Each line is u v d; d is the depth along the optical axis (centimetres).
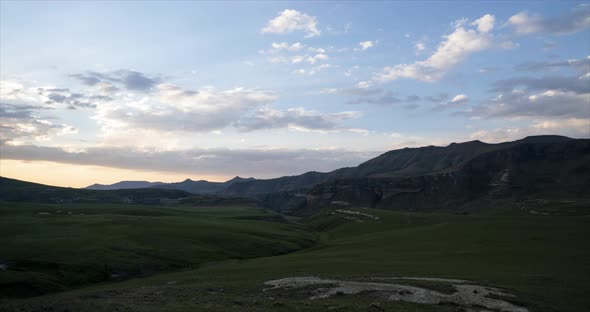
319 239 15162
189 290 4550
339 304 3659
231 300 3859
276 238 12838
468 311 3594
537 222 12588
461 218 17512
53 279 6297
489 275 5509
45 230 10425
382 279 5044
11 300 5200
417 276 5447
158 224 12681
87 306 3597
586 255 7281
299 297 4109
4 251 7456
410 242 10481
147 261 7969
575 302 4134
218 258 9075
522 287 4678
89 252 7944
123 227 11575
